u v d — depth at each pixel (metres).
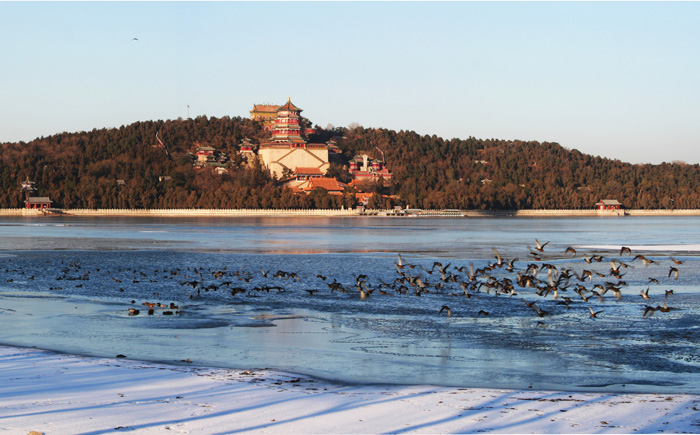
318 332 54.94
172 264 108.69
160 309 65.06
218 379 39.72
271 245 152.50
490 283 71.00
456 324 58.03
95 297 72.25
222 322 58.94
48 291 76.44
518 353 47.88
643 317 60.78
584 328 56.16
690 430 31.25
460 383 40.22
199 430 30.59
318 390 37.78
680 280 86.00
